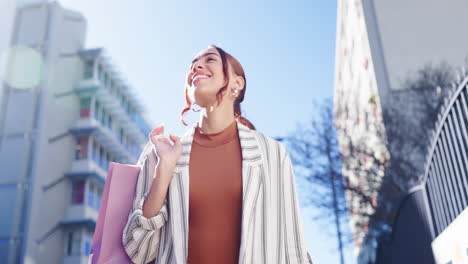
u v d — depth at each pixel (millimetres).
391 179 10766
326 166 12742
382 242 10773
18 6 34156
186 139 1374
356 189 11492
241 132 1371
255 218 1233
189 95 1383
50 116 30859
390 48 12469
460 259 3223
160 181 1208
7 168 28953
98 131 31094
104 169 32906
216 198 1267
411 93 11320
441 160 5746
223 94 1330
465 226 2996
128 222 1211
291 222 1303
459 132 4859
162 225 1237
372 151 11953
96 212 30453
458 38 12297
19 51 32281
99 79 34656
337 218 12367
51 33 33188
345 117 16031
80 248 28219
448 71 11289
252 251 1182
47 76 31750
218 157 1333
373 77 12266
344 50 18219
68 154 31078
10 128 30203
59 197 29359
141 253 1233
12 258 26125
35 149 29125
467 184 4809
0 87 24750
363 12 13180
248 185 1262
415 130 10875
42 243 27391
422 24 12672
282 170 1359
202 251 1229
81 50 34312
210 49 1399
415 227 8156
